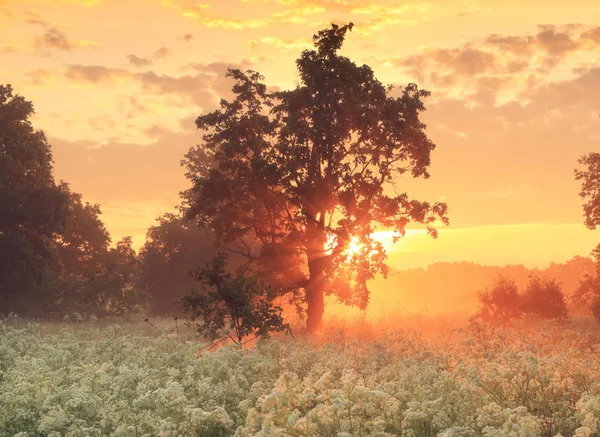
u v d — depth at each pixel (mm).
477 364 12406
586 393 8844
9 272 43812
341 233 30562
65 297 45875
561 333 19750
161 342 16484
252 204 32344
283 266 32500
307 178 31031
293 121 30359
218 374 11203
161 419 8602
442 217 31516
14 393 9906
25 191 46812
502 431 6520
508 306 30859
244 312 18984
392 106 30922
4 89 48219
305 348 15281
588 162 32844
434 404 8109
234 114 32469
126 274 48875
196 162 48562
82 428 8883
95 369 11508
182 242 60844
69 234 60969
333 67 30922
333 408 7449
